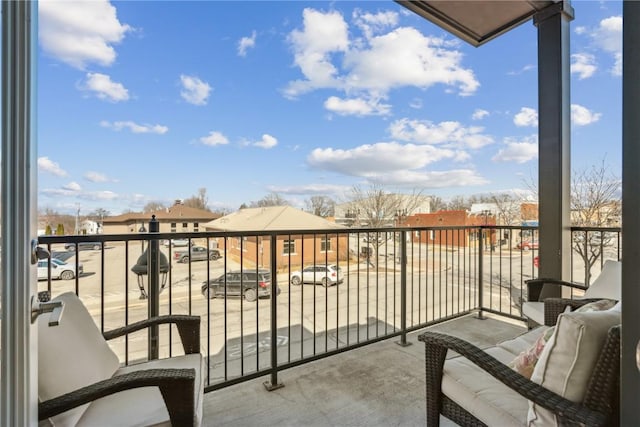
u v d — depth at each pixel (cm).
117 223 2509
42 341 117
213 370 322
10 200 83
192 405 110
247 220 2236
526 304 252
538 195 306
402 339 290
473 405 130
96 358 142
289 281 248
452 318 347
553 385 106
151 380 107
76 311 146
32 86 89
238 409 192
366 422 180
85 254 1246
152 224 204
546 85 299
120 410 121
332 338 416
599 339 99
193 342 169
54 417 107
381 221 1878
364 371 238
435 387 145
